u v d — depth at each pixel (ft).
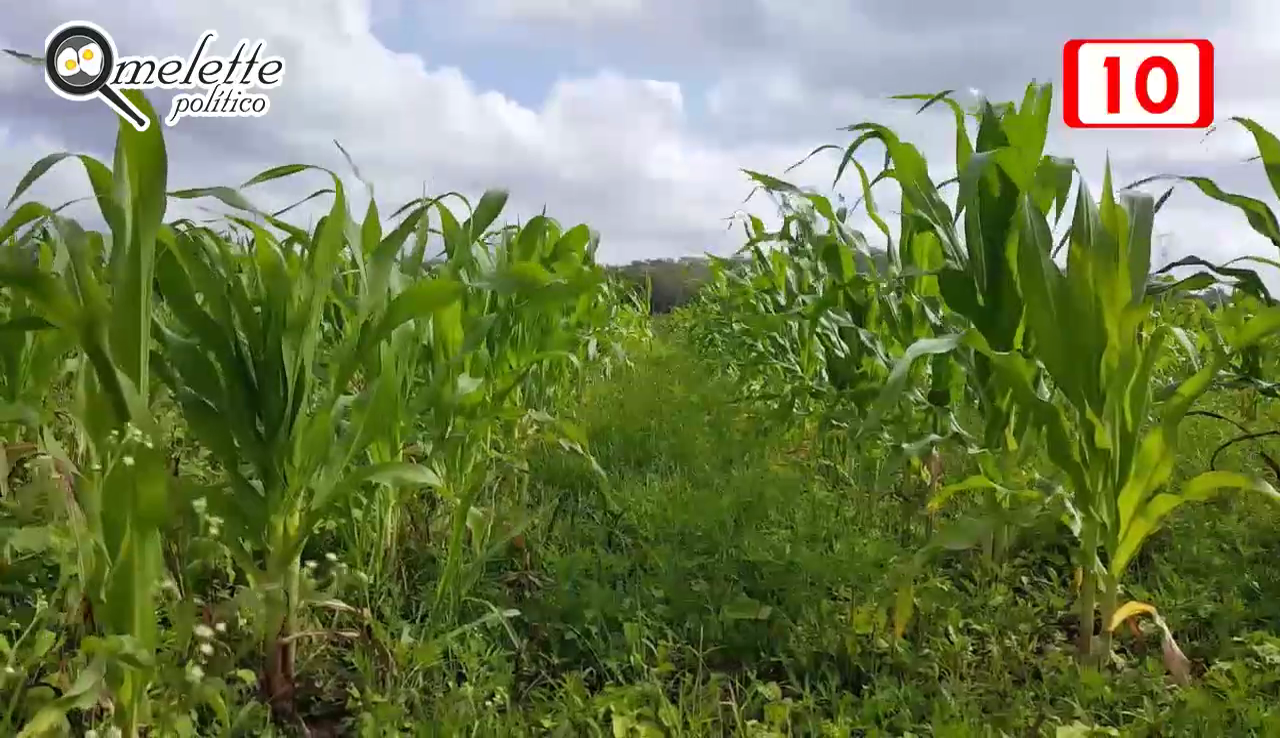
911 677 7.54
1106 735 6.10
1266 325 6.96
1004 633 8.12
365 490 8.83
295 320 6.66
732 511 11.04
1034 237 7.37
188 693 5.41
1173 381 10.64
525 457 12.93
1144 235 7.31
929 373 12.52
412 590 9.25
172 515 5.77
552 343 15.24
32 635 6.97
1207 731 6.27
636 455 14.42
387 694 6.96
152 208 5.16
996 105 9.35
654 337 32.30
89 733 5.10
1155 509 7.38
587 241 15.19
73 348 10.07
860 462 12.09
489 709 6.69
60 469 5.53
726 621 8.23
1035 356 8.70
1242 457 12.67
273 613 6.77
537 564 9.95
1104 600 7.72
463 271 11.31
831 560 9.07
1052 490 7.97
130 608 5.09
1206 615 8.30
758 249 17.56
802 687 7.62
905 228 11.12
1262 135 8.57
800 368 15.99
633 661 7.41
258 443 6.69
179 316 6.48
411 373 9.89
